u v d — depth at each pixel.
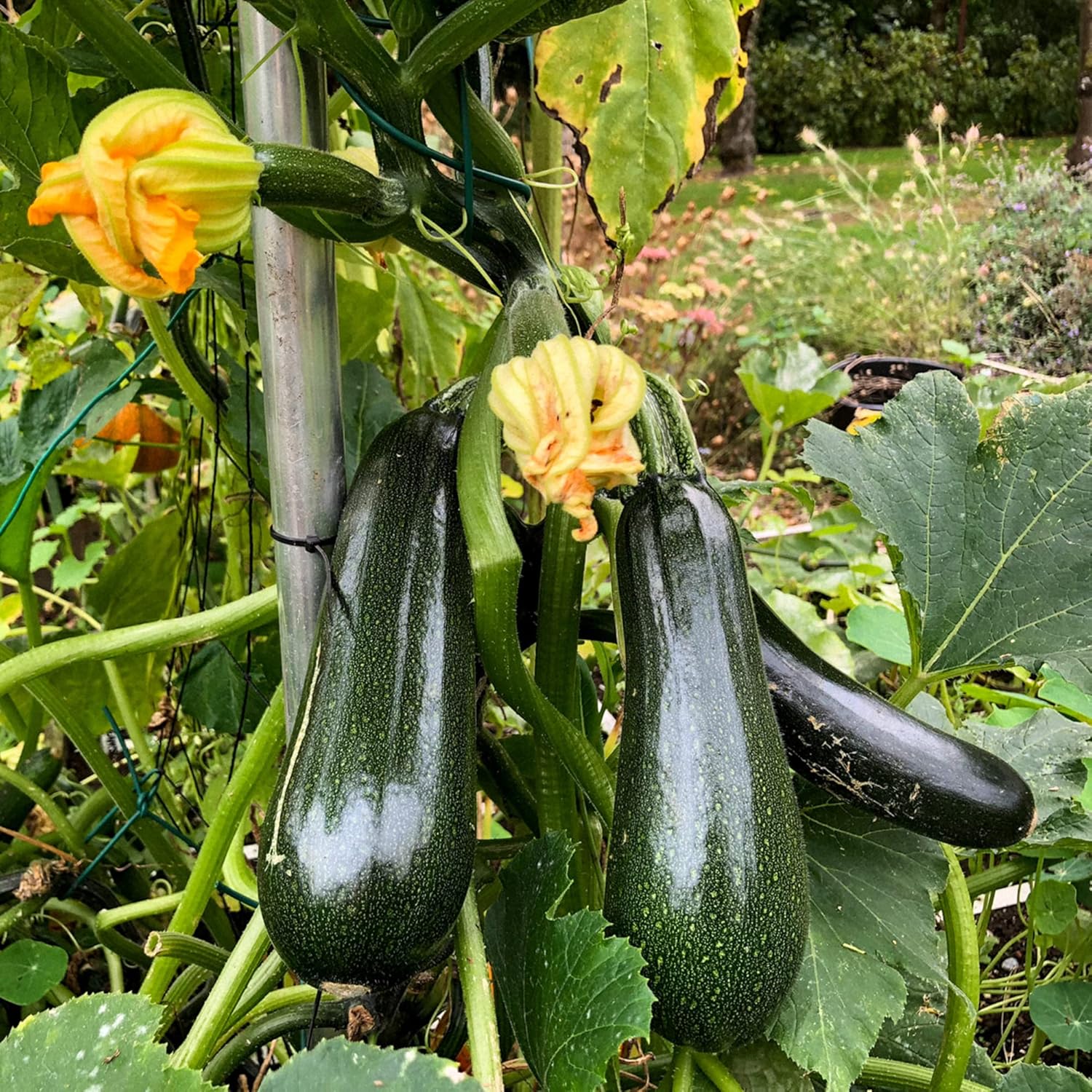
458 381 0.62
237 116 0.89
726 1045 0.52
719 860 0.50
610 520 0.62
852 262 3.45
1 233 0.66
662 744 0.52
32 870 0.84
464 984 0.56
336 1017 0.67
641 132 0.74
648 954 0.51
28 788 0.87
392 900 0.49
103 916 0.81
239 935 0.98
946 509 0.73
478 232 0.59
